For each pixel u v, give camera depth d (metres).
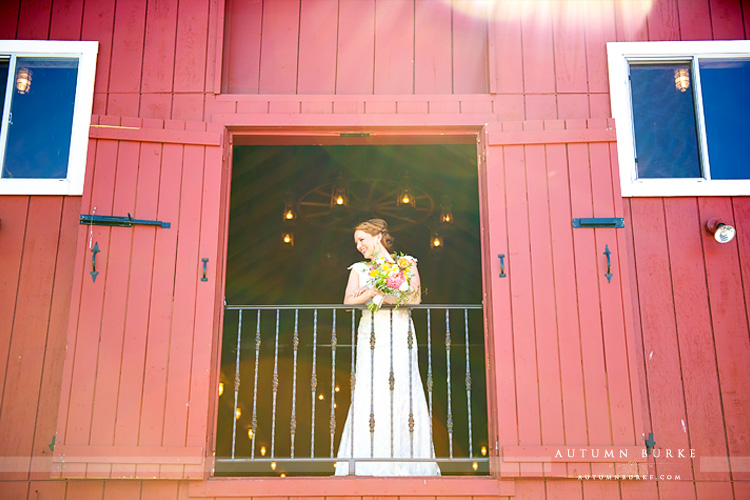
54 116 4.51
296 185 9.59
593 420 3.94
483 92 4.70
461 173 9.24
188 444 3.91
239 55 4.75
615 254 4.18
